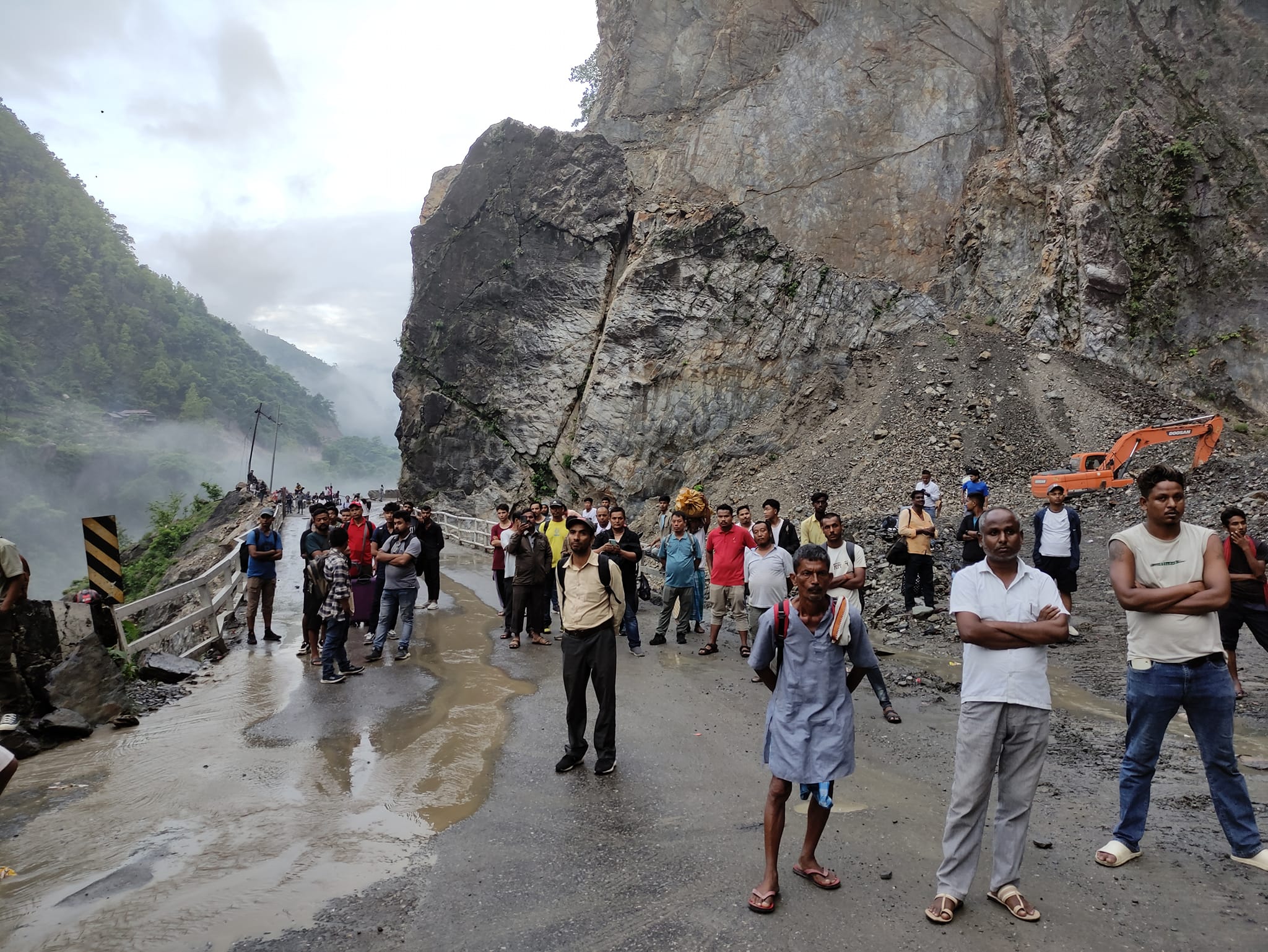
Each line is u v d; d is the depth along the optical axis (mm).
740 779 5617
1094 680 7977
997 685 3666
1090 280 24797
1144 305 24594
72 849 4527
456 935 3604
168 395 163500
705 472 27156
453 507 30016
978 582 3797
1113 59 28453
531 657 9766
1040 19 30547
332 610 8508
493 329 31266
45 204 172375
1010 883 3717
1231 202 24953
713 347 28375
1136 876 3967
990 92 30422
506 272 31594
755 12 34438
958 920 3611
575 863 4312
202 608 9984
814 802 4000
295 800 5258
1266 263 23625
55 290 164125
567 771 5820
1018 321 26000
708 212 29969
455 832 4746
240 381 187375
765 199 30828
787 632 3988
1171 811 4777
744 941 3484
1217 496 15195
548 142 32469
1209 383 22859
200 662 9508
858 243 29906
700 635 11312
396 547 9719
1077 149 27578
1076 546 9305
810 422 26469
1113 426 21906
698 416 27844
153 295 183500
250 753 6211
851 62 31828
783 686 3988
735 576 9742
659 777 5684
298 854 4465
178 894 3990
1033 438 22172
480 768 5871
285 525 31484
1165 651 4012
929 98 30766
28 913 3822
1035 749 3666
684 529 10648
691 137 32375
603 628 5863
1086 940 3406
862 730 6684
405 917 3760
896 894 3891
